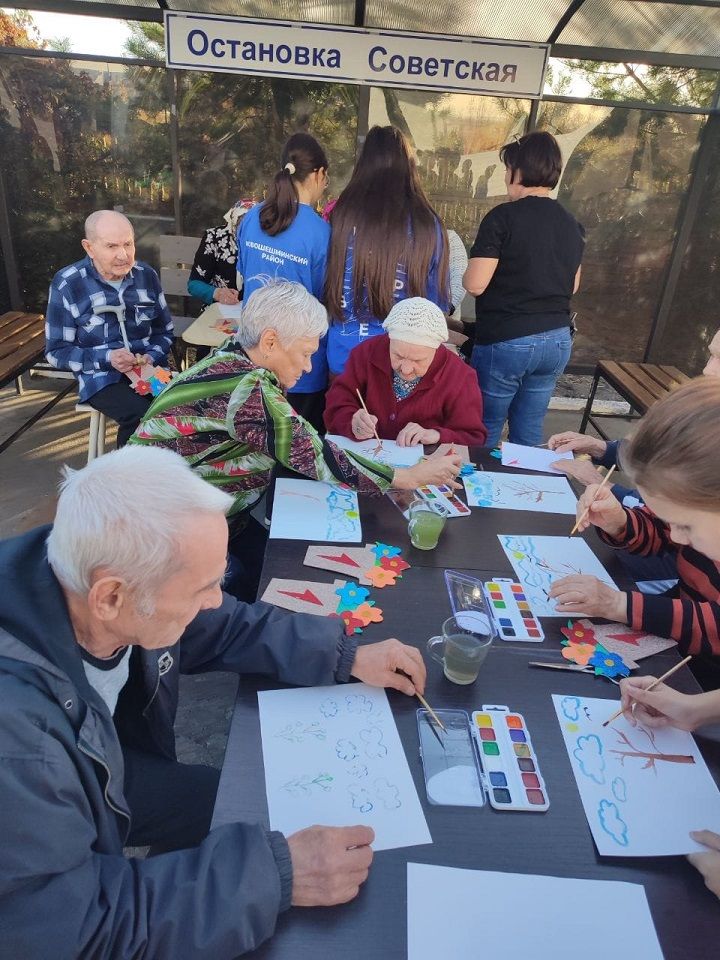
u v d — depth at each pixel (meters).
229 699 2.54
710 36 4.20
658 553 1.99
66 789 0.92
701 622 1.50
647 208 4.88
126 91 4.48
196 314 5.14
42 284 4.95
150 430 1.92
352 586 1.61
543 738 1.25
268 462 2.05
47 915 0.87
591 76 4.50
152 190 4.77
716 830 1.10
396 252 2.68
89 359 3.45
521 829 1.08
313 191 3.08
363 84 4.32
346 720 1.26
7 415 4.53
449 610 1.57
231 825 1.02
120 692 1.40
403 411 2.49
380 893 0.98
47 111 4.51
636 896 1.00
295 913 0.96
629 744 1.25
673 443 1.07
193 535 0.96
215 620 1.37
